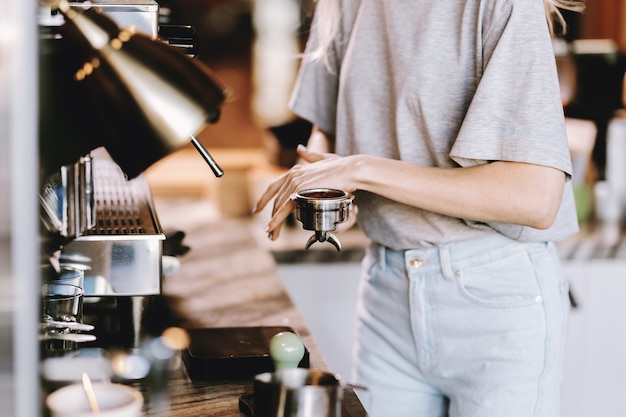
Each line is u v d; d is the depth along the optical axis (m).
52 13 1.04
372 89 1.52
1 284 0.83
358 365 1.63
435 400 1.57
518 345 1.42
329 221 1.28
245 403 1.16
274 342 1.24
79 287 1.30
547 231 1.44
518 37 1.30
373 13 1.50
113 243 1.37
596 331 2.60
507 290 1.44
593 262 2.57
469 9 1.37
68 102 1.04
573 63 2.78
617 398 2.64
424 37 1.41
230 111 5.90
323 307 2.56
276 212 1.40
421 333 1.50
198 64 1.03
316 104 1.74
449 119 1.41
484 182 1.30
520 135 1.28
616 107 2.81
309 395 0.98
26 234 0.83
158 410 1.17
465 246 1.45
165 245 1.85
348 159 1.37
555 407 1.47
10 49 0.80
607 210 2.85
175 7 6.30
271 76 5.79
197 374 1.29
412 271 1.49
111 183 1.85
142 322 1.43
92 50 1.01
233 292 1.85
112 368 1.30
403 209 1.49
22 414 0.85
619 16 3.52
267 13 5.83
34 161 0.84
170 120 0.98
